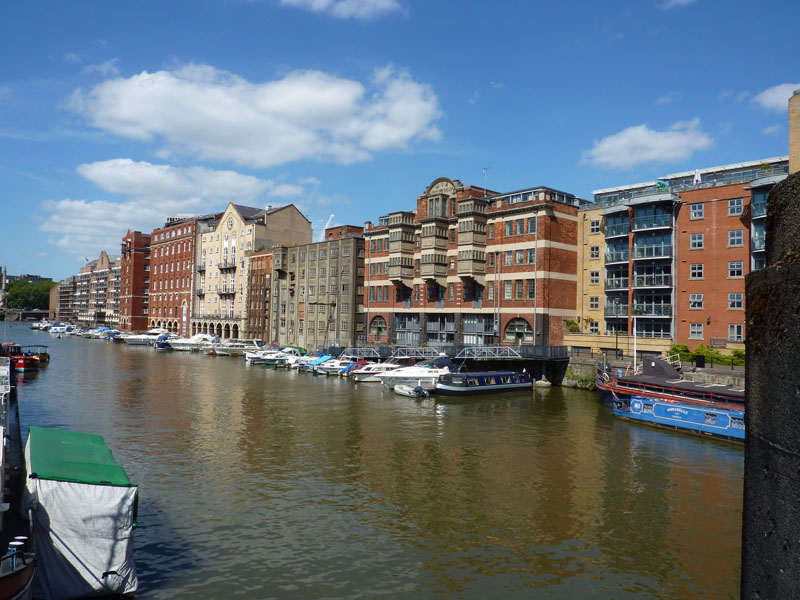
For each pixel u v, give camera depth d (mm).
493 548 18297
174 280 131125
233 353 93062
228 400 45469
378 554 17719
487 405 45031
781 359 6953
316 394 49625
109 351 98812
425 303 72688
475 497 22922
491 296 65000
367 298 81688
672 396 36469
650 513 21406
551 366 56969
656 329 53625
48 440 17828
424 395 48781
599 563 17391
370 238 81562
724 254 48969
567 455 29375
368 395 49469
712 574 16781
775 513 7004
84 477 14656
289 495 22750
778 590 6879
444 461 27969
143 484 23688
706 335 49719
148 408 41000
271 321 99438
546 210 59906
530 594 15539
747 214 47625
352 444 31125
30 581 12000
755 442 7559
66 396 45781
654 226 52812
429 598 15250
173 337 112062
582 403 46188
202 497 22312
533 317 60094
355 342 82375
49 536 13867
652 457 29078
